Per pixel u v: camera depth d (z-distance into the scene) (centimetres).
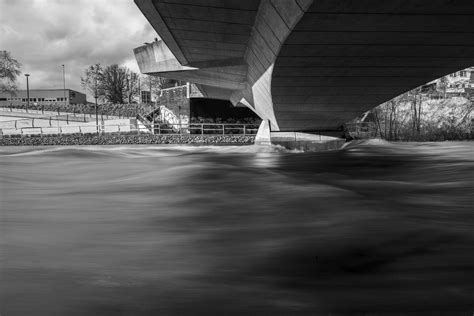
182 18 2288
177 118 6103
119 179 1227
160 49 3872
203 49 2944
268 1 1838
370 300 292
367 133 5291
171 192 892
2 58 9069
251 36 2470
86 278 344
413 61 2280
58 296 300
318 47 2036
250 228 532
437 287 316
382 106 5762
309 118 3366
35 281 334
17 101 12044
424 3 1600
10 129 5875
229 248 439
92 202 791
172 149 3597
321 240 458
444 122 5394
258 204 706
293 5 1684
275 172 1273
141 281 338
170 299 296
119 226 565
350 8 1617
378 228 502
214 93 5497
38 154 2778
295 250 423
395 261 380
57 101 12044
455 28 1848
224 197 793
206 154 2812
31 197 873
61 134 4809
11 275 353
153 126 5128
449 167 1320
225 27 2359
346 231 492
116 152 3048
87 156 2575
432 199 738
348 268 365
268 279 342
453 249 412
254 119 6028
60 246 459
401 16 1711
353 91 2759
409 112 5675
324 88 2697
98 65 10650
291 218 583
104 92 10650
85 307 281
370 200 721
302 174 1220
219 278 345
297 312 272
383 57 2206
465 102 5494
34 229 552
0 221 609
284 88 2697
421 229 490
